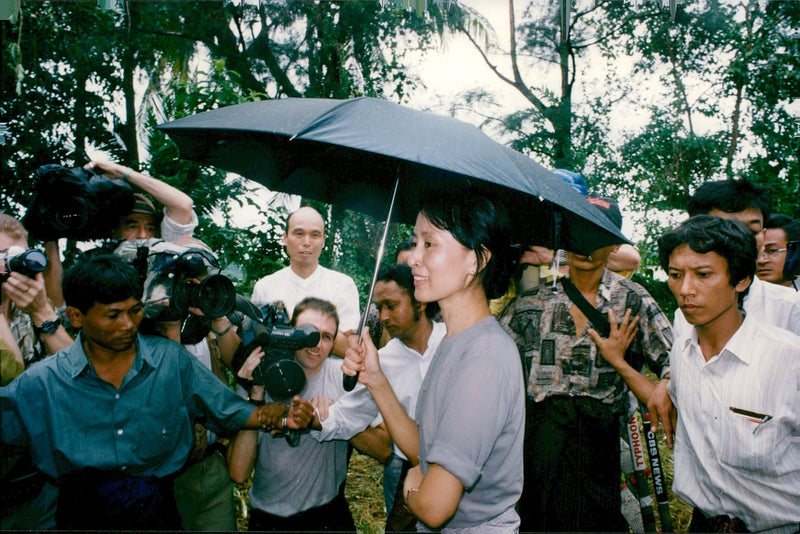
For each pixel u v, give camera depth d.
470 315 1.55
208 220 5.09
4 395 1.79
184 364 1.99
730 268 1.73
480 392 1.38
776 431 1.73
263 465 2.33
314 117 1.88
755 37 6.10
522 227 2.04
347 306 3.44
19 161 5.60
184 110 4.93
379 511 3.36
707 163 6.15
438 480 1.36
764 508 1.78
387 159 2.26
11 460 1.93
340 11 6.89
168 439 1.93
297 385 2.17
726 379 1.81
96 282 1.71
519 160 1.86
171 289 2.06
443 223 1.49
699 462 1.90
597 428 2.29
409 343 2.44
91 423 1.83
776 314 2.26
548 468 2.27
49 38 5.71
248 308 2.33
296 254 3.37
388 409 1.76
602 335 2.33
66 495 1.79
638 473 2.66
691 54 6.31
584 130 6.60
